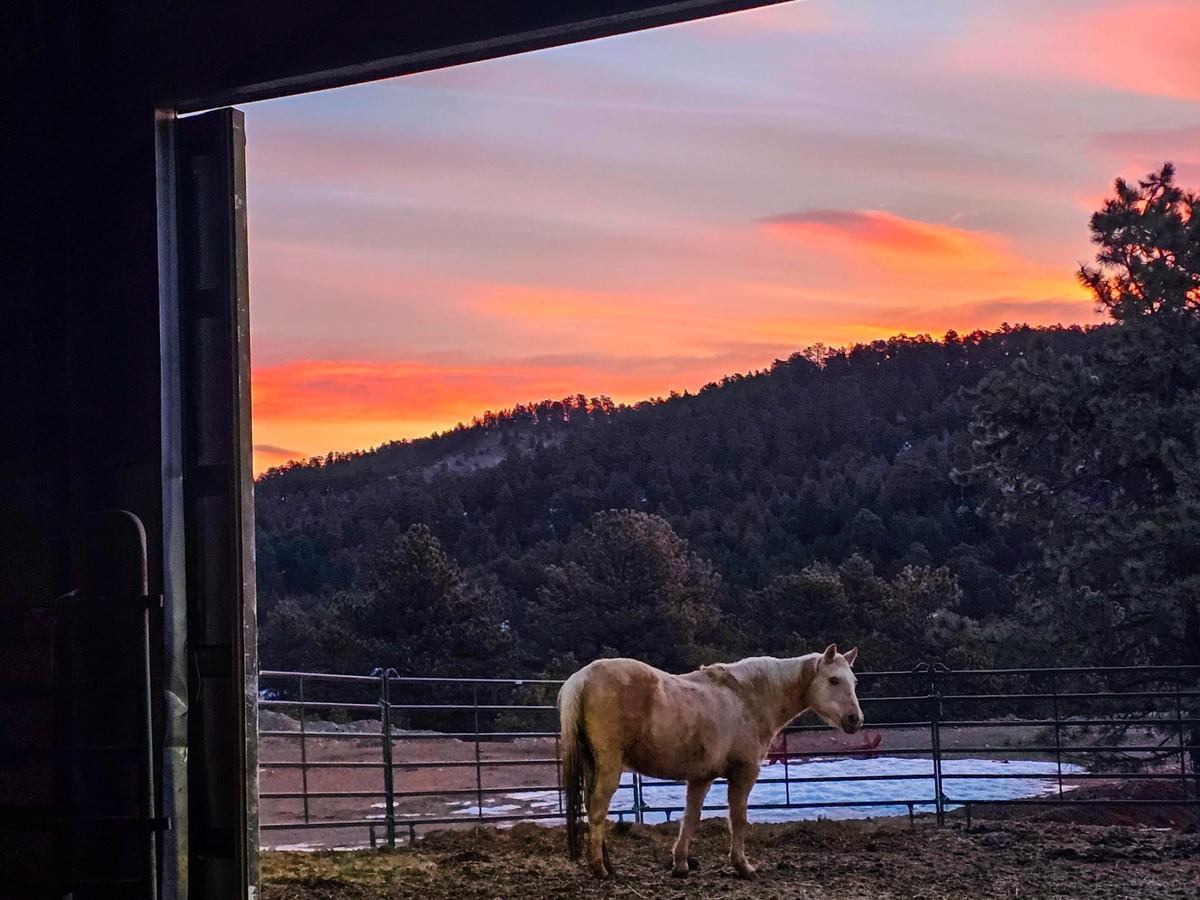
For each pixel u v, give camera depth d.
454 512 109.81
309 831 14.63
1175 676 19.39
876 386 162.00
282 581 90.69
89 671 3.80
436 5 3.56
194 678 3.83
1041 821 12.27
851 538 71.75
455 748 25.77
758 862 9.28
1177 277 22.03
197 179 4.00
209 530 3.89
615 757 8.28
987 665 29.66
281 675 9.62
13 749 3.77
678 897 7.67
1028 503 23.31
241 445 3.86
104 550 3.80
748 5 3.40
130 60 3.91
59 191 3.93
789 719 9.01
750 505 85.69
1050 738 21.03
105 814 3.73
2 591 3.90
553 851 9.86
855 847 10.13
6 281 3.98
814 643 39.88
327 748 24.20
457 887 7.93
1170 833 10.71
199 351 3.93
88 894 3.65
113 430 3.87
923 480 82.00
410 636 37.91
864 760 20.53
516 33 3.49
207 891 3.76
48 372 3.92
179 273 3.93
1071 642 20.34
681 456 138.38
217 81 3.79
